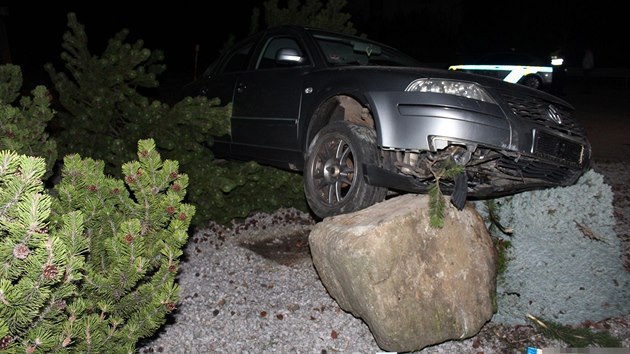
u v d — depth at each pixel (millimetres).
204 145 6652
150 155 3318
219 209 6305
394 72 4520
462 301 3965
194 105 5883
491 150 4234
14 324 2443
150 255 3176
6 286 2254
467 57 19625
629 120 14727
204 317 4602
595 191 4664
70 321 2688
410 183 4258
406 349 3818
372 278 3750
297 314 4641
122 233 2932
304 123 5188
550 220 4523
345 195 4898
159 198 3316
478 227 4230
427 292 3859
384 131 4273
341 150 4684
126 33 6363
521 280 4469
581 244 4508
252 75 5988
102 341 2932
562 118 4641
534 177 4520
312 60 5434
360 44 5973
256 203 6559
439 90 4281
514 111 4285
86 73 6227
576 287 4449
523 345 4273
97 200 3127
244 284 5156
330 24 7730
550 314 4441
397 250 3805
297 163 5391
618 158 9930
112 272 2924
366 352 4180
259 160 5930
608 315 4477
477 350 4207
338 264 3953
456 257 4004
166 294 3049
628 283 4539
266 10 7879
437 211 3896
